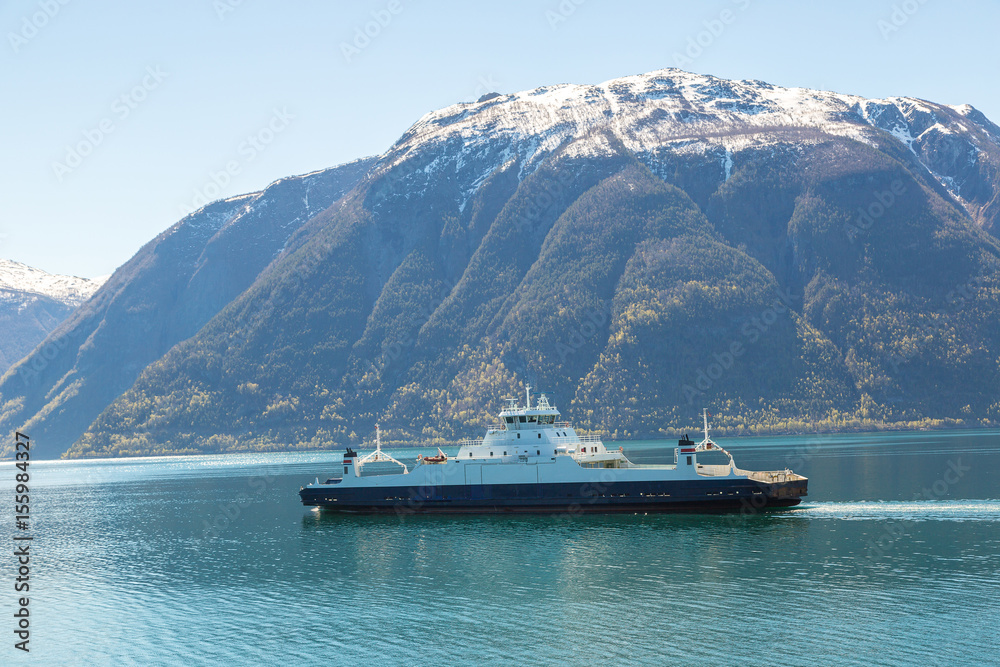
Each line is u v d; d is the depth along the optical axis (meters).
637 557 94.94
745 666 62.44
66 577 99.12
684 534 106.88
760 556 93.31
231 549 112.00
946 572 84.31
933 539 100.12
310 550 107.44
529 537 108.75
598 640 68.62
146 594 88.94
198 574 97.12
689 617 73.12
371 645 69.81
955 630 67.94
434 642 69.88
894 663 62.09
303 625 75.50
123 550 116.81
